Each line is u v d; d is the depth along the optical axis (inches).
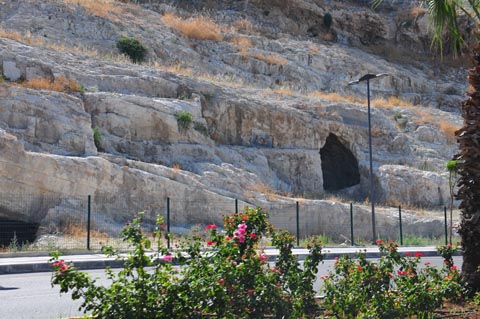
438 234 2593.5
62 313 810.2
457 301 791.7
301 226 2373.3
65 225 1924.2
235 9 5231.3
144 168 2223.2
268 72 4136.3
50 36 3390.7
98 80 2699.3
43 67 2549.2
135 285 558.6
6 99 2194.9
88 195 1840.6
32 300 937.5
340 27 5521.7
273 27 5142.7
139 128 2541.8
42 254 1636.3
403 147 3361.2
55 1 3722.9
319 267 1446.9
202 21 4468.5
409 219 2603.3
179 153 2583.7
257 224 744.3
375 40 5644.7
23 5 3582.7
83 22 3656.5
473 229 802.8
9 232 1877.5
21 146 1920.5
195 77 3189.0
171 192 2190.0
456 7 899.4
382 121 3430.1
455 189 3061.0
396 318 660.7
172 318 545.3
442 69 5477.4
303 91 3973.9
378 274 708.7
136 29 3878.0
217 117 2910.9
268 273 665.0
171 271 586.9
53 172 1966.0
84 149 2228.1
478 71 821.9
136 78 2807.6
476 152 806.5
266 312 611.5
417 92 4879.4
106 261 1472.7
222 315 559.5
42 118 2210.9
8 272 1360.7
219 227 2203.5
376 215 2539.4
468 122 818.8
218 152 2728.8
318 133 3147.1
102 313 551.8
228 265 583.8
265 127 3021.7
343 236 2353.6
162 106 2610.7
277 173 2903.5
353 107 3393.2
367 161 3176.7
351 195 3083.2
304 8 5344.5
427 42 5748.0
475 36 884.0
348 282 708.0
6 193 1873.8
